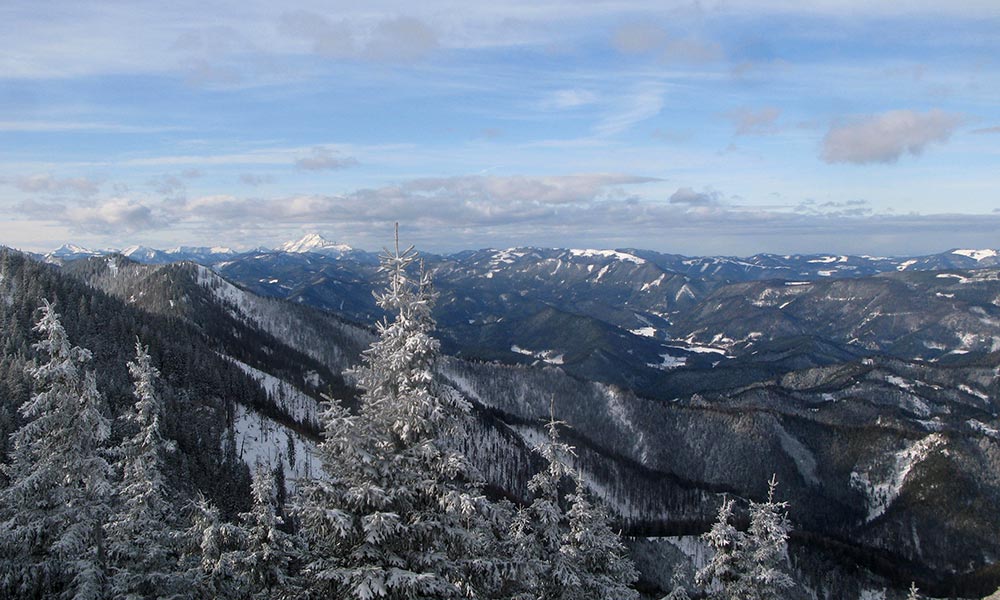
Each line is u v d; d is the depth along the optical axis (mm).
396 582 18531
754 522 34562
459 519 21141
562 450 28656
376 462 20172
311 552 21875
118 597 27781
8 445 87375
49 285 154500
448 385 22141
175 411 118312
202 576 32125
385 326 21625
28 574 26953
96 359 126062
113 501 31672
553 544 27547
